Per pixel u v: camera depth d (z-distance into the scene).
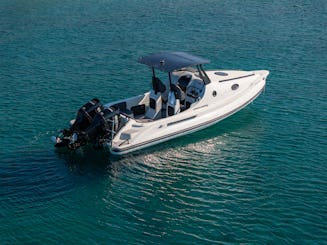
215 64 34.19
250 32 41.59
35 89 30.16
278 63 34.00
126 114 22.94
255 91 25.33
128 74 32.81
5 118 25.89
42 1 55.66
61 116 26.19
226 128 24.70
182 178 20.25
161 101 23.36
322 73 31.95
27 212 17.83
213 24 44.44
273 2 52.06
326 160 21.53
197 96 23.83
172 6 51.75
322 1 51.62
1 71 33.41
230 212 17.89
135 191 19.33
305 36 39.94
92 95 29.22
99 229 16.98
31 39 41.06
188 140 23.34
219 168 21.03
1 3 55.03
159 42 39.72
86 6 52.94
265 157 21.91
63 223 17.30
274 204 18.33
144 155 21.98
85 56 36.62
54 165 21.02
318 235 16.56
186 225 17.20
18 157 21.69
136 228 17.06
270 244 16.14
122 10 50.75
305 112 26.42
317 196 18.78
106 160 21.45
